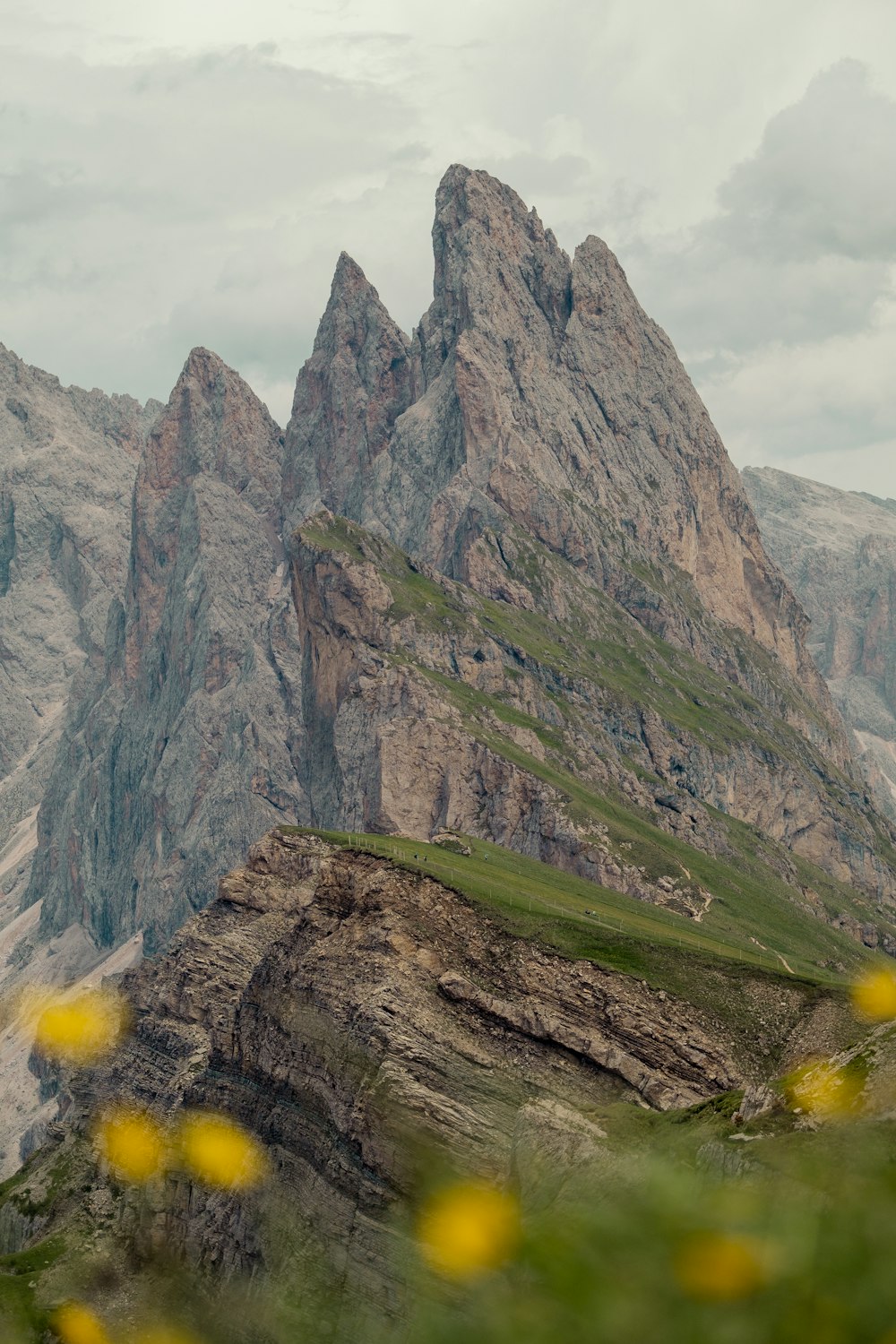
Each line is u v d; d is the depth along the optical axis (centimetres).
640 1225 1138
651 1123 7581
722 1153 1318
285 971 14538
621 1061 12569
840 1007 13012
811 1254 1073
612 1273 1114
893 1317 1034
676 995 13325
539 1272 1153
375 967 13700
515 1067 12575
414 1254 1334
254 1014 14512
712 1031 12938
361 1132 10381
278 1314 1664
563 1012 13200
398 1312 1314
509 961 13938
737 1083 12344
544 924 14425
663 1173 1194
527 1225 1239
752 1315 1059
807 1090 1677
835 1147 1192
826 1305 1045
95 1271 8781
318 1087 12788
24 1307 7712
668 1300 1084
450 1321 1186
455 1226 1263
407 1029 12756
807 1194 1118
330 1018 13400
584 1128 6481
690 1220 1123
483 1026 13000
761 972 13588
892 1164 1127
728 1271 1080
